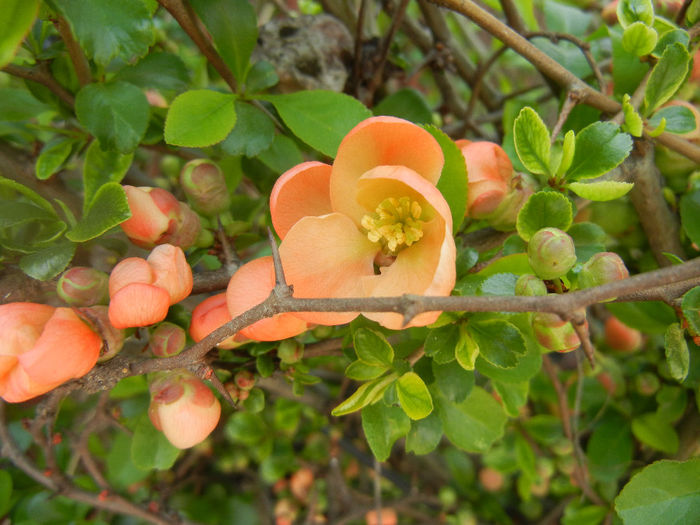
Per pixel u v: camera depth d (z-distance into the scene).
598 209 0.15
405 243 0.11
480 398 0.13
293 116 0.12
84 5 0.10
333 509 0.24
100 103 0.12
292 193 0.11
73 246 0.11
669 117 0.12
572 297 0.08
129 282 0.10
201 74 0.19
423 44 0.20
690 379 0.14
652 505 0.11
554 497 0.25
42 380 0.09
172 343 0.11
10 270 0.11
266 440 0.21
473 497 0.23
